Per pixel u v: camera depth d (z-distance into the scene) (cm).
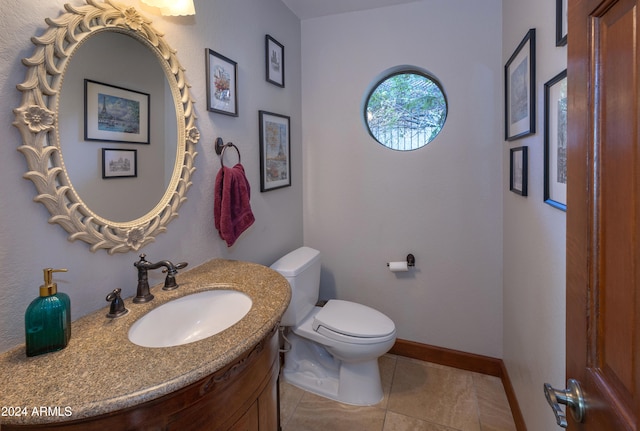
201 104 143
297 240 237
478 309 209
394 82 226
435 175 212
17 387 65
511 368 178
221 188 149
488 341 208
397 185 221
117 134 106
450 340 217
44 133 85
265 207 197
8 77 78
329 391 189
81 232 95
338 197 236
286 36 216
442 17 203
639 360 44
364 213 230
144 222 115
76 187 94
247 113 177
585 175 59
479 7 196
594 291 57
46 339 77
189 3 116
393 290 228
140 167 114
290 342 205
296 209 235
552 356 112
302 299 192
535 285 132
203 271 136
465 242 209
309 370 203
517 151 160
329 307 198
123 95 108
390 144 229
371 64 220
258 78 186
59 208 89
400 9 212
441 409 178
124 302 107
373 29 218
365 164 227
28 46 82
